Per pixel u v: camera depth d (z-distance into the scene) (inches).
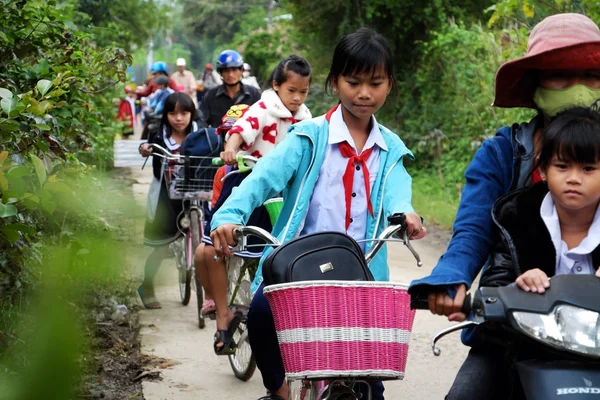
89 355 45.9
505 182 117.4
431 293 99.4
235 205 142.0
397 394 224.1
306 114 236.2
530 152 116.4
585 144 96.2
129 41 926.4
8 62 207.6
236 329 228.1
